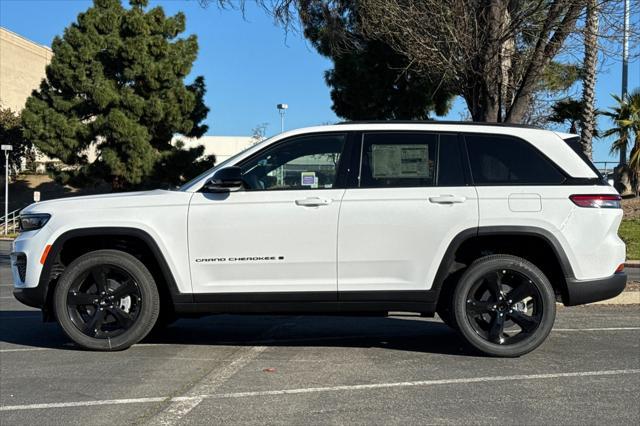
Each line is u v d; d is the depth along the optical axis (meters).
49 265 6.05
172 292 5.95
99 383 5.23
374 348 6.49
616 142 24.66
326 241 5.84
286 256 5.86
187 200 5.99
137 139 29.92
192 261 5.93
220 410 4.56
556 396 4.84
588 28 8.77
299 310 5.95
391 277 5.87
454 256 5.94
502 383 5.18
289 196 5.90
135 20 30.44
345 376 5.41
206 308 5.96
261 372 5.55
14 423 4.33
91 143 32.09
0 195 41.56
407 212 5.81
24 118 30.64
